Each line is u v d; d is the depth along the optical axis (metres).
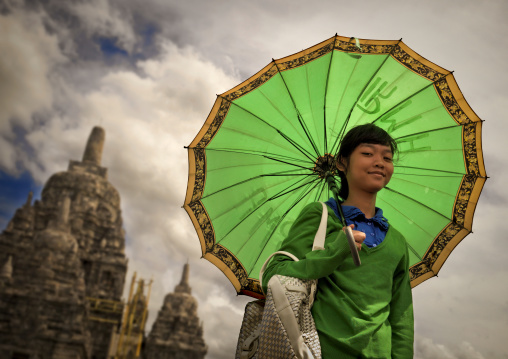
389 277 1.70
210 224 2.37
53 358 25.02
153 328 29.61
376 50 2.39
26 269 26.59
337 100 2.37
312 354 1.48
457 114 2.30
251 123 2.44
